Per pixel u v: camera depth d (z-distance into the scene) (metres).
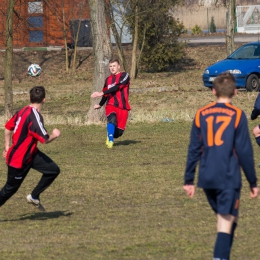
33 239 19.81
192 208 23.91
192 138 15.80
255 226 20.97
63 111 66.88
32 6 113.50
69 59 110.62
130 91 81.56
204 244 18.81
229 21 87.81
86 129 49.62
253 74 71.69
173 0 101.00
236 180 15.27
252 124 50.28
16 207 24.91
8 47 57.38
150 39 103.12
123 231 20.58
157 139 44.03
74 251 18.30
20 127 21.14
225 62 73.94
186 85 85.88
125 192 27.14
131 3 95.25
